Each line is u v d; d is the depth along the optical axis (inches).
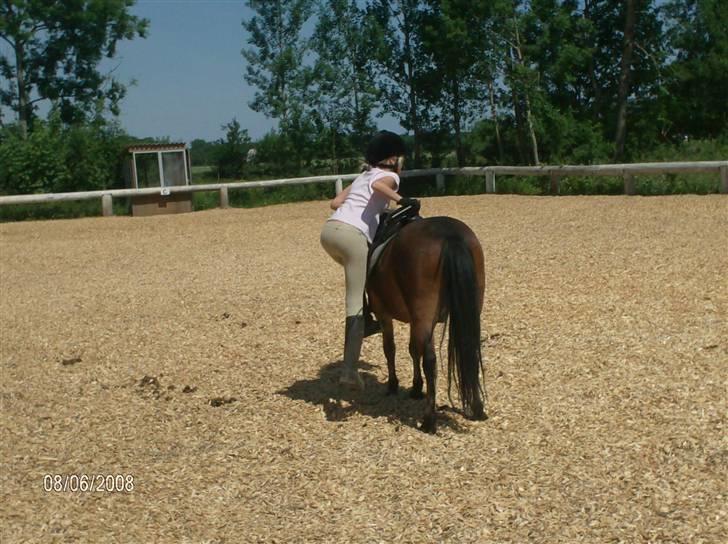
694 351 273.0
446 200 904.9
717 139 1079.6
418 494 189.2
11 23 1295.5
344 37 1159.6
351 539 170.6
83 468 220.4
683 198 724.7
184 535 178.1
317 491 195.3
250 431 240.8
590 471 192.7
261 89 1214.3
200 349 336.5
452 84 1112.2
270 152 1214.9
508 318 338.6
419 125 1146.0
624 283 384.8
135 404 273.6
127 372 311.9
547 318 333.1
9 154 1010.1
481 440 219.0
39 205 963.3
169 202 952.9
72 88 1400.1
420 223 229.6
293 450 223.1
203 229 765.9
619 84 1087.0
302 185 1054.4
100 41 1379.2
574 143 1023.0
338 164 1206.3
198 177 1301.7
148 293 459.8
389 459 211.3
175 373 306.5
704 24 1161.4
